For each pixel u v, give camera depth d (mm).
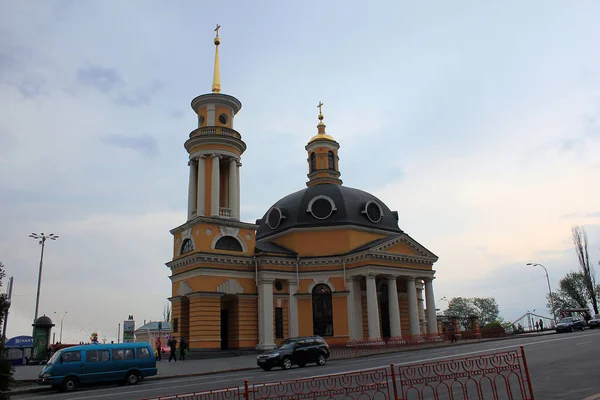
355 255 40781
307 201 45219
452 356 25562
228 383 19344
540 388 13641
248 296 39094
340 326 40500
